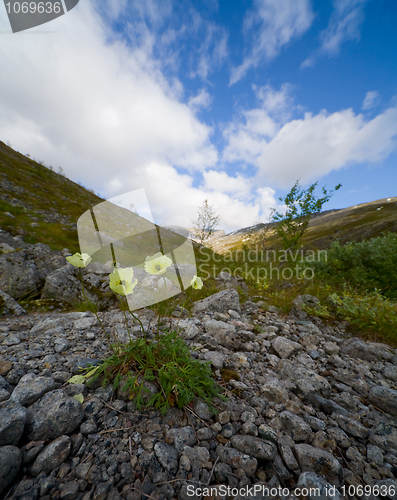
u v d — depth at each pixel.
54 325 2.88
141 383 1.69
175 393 1.68
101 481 1.14
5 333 2.68
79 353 2.28
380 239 7.09
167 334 2.08
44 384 1.60
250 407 1.80
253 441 1.46
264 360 2.69
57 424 1.33
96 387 1.76
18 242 6.07
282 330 3.58
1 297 3.83
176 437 1.42
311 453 1.43
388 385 2.42
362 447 1.63
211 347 2.70
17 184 13.45
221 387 1.94
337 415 1.88
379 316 3.66
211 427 1.58
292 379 2.29
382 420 1.86
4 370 1.80
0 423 1.20
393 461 1.50
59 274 4.70
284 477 1.34
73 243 7.83
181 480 1.20
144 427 1.48
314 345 3.16
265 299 5.36
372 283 6.35
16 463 1.11
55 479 1.12
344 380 2.43
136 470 1.21
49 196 14.12
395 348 3.29
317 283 6.20
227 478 1.27
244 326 3.50
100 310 4.34
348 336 3.68
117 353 1.87
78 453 1.26
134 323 3.18
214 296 4.58
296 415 1.77
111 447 1.32
